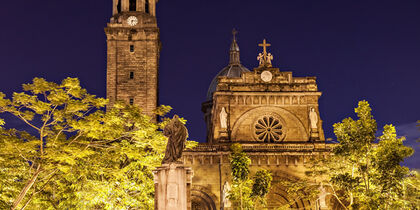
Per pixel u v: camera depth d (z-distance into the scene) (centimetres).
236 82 6203
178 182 2417
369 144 4381
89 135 3309
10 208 3241
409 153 4128
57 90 3266
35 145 3212
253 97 6159
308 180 5691
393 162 4097
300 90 6203
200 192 5597
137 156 3550
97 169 3500
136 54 7112
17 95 3169
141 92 6988
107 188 3409
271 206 5622
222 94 6106
